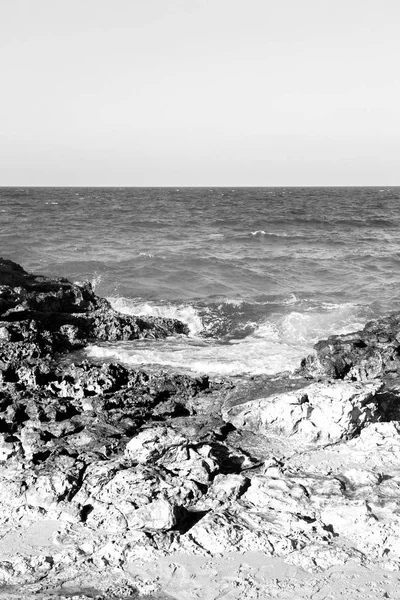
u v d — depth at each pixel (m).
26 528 8.63
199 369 15.15
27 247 39.59
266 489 9.04
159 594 7.30
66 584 7.50
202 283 30.14
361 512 8.40
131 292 27.89
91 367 13.72
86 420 11.50
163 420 12.10
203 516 8.72
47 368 13.52
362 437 10.77
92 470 9.53
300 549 7.94
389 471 9.73
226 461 10.27
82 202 101.19
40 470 9.53
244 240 47.25
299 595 7.18
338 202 110.94
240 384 13.59
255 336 20.08
